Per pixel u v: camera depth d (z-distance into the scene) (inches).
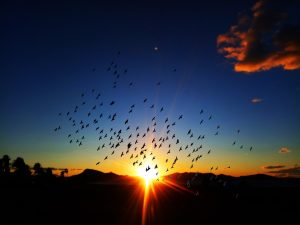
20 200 2496.3
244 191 2640.3
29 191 3075.8
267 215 1649.9
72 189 3287.4
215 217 1616.6
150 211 1878.7
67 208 1979.6
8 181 3383.4
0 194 2812.5
